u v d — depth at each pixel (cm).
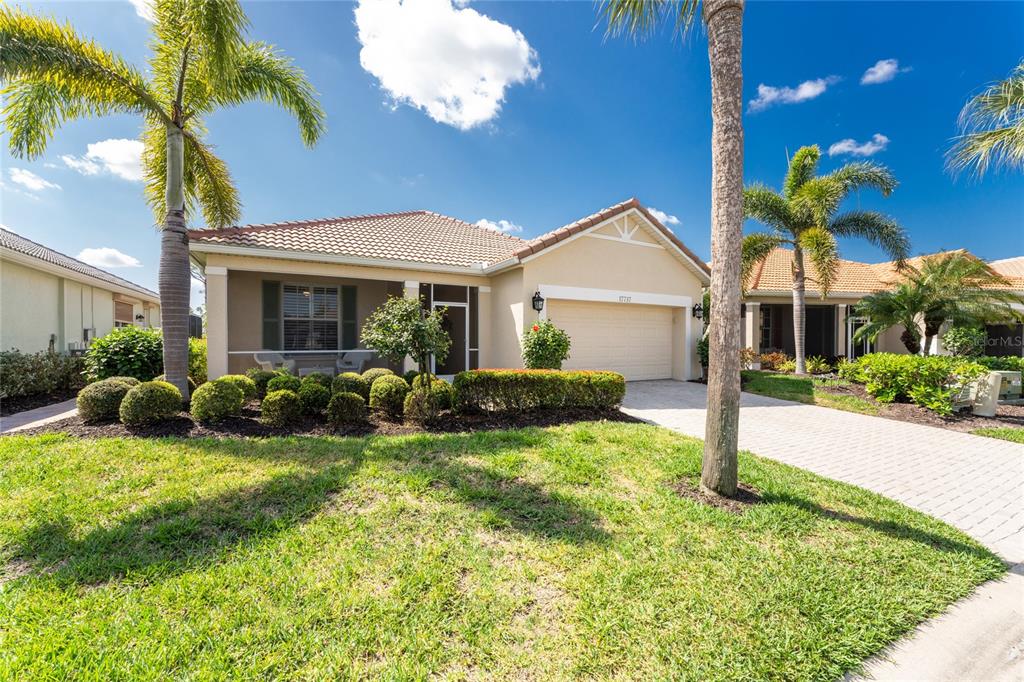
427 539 342
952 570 322
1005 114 745
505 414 763
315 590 275
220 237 991
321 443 566
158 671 212
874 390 1044
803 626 256
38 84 700
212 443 550
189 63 760
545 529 364
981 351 1788
